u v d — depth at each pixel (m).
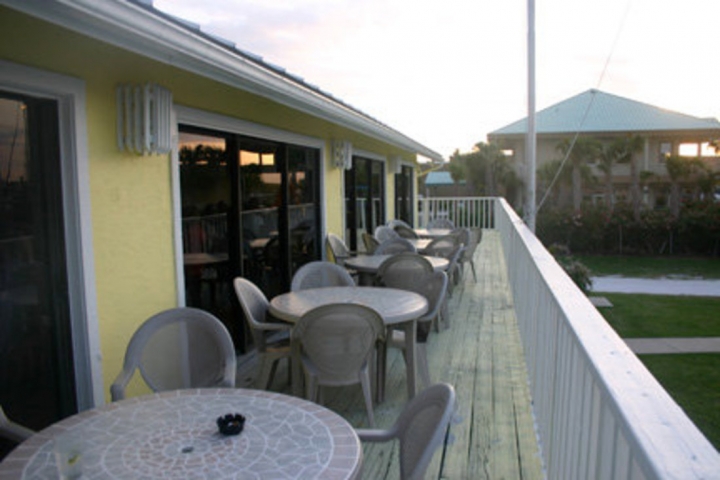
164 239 3.47
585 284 11.56
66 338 2.81
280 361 4.39
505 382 3.93
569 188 24.20
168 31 2.30
